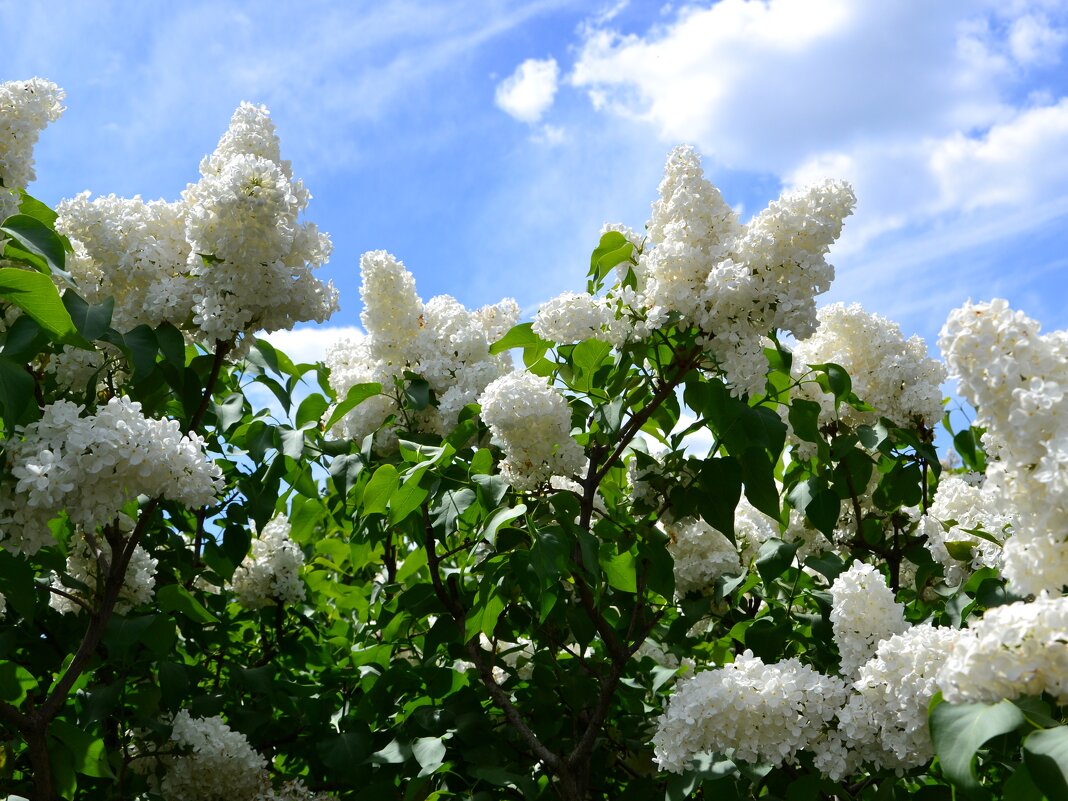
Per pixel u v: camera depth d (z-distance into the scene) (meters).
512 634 4.31
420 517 4.07
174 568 4.61
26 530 2.76
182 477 2.90
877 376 4.46
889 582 4.70
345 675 4.78
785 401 4.00
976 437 4.47
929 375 4.44
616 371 3.70
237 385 4.83
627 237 3.81
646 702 4.66
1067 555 2.08
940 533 4.11
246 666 5.20
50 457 2.67
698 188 3.53
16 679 3.67
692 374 3.64
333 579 6.52
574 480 3.77
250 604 5.30
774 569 3.82
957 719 1.94
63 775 3.44
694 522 4.31
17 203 3.39
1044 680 1.97
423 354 4.36
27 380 2.80
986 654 1.98
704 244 3.49
